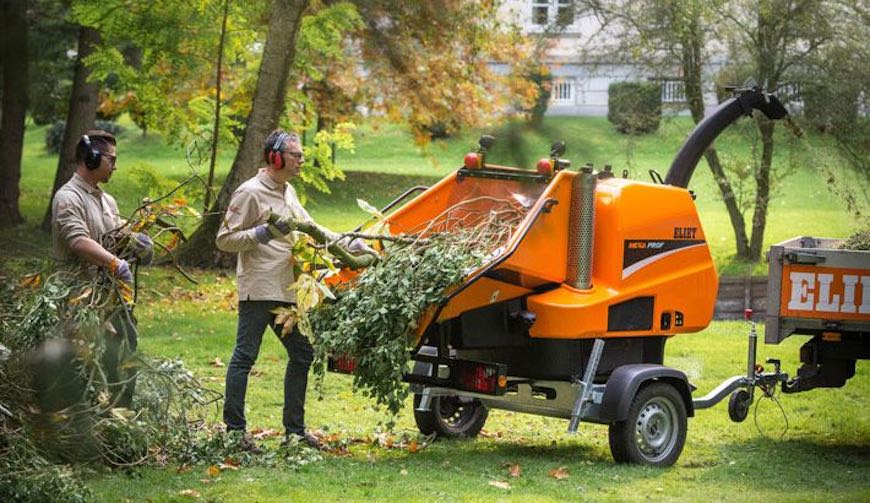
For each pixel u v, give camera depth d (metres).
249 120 17.94
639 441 7.79
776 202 26.61
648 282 8.07
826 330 8.85
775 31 19.44
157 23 17.16
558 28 20.09
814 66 19.55
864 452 8.60
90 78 17.88
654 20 19.52
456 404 8.73
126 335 6.49
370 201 29.28
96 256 6.54
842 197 19.06
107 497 5.96
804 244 10.13
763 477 7.59
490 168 8.18
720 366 12.59
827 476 7.69
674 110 20.39
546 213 7.61
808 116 19.66
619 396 7.61
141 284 16.83
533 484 6.98
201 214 7.22
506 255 7.28
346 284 7.63
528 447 8.43
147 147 37.31
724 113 9.73
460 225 8.17
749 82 9.79
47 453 6.10
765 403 10.64
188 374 7.00
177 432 6.98
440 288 7.10
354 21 18.56
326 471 6.97
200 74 19.22
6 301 6.48
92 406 6.36
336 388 10.38
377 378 7.15
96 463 6.43
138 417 6.73
